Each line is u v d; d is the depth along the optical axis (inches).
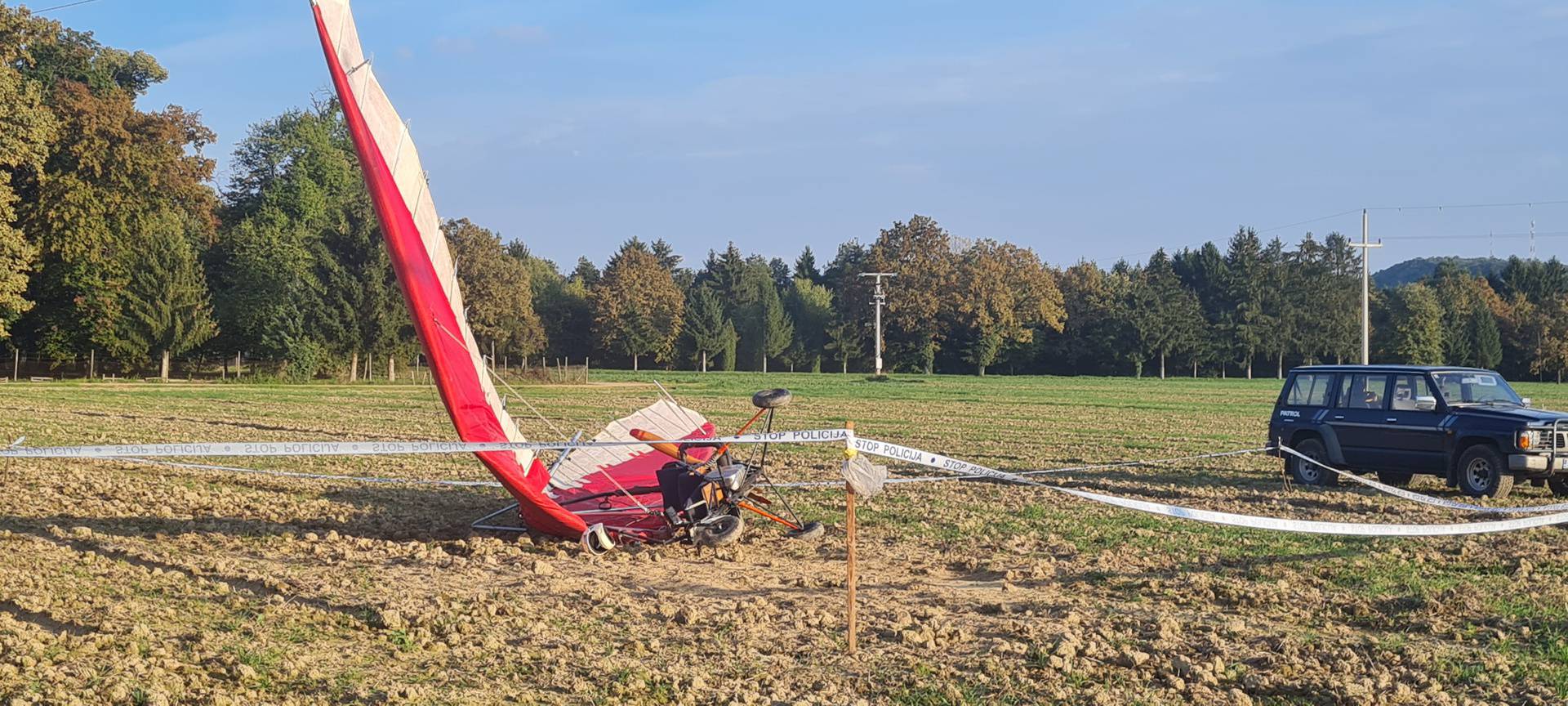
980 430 1206.9
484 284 3021.7
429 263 418.0
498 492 630.5
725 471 474.3
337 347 2498.8
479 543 462.6
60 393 1724.9
